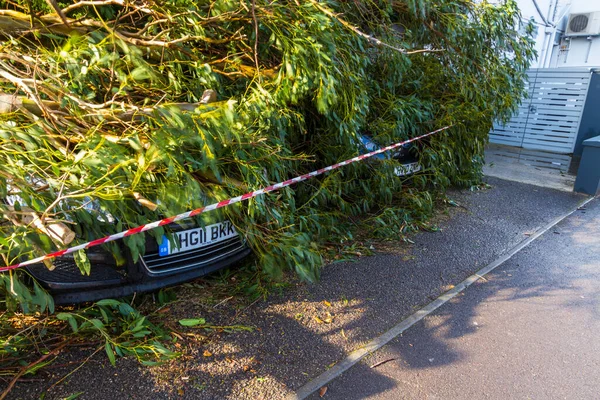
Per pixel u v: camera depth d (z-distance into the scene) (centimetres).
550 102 858
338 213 404
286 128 340
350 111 354
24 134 199
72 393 202
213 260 290
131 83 266
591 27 1118
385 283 334
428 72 504
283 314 282
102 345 235
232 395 212
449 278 351
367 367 240
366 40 389
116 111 223
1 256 208
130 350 230
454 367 245
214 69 304
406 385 229
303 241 294
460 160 568
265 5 285
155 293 284
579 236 457
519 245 427
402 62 416
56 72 238
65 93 215
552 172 733
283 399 212
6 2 272
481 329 284
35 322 242
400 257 384
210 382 218
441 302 313
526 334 281
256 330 263
